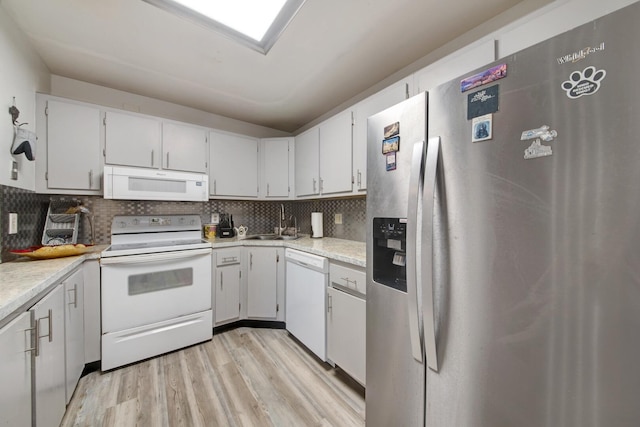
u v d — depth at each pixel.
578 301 0.58
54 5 1.33
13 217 1.52
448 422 0.84
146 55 1.77
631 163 0.52
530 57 0.66
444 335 0.84
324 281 1.80
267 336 2.30
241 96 2.41
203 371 1.77
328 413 1.41
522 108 0.67
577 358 0.59
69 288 1.41
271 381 1.67
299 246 2.12
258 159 2.88
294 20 1.44
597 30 0.56
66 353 1.35
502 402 0.71
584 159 0.58
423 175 0.91
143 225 2.30
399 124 1.04
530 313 0.66
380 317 1.14
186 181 2.30
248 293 2.45
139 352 1.85
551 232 0.62
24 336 0.90
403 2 1.32
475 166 0.77
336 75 2.03
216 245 2.29
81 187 1.93
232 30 1.53
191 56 1.78
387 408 1.10
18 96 1.49
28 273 1.16
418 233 0.90
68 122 1.88
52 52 1.74
